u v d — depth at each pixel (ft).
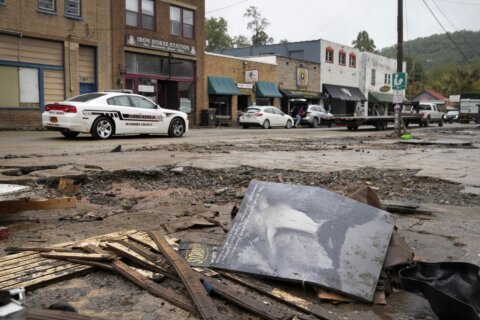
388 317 9.06
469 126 121.19
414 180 24.72
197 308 8.64
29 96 68.28
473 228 15.06
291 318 8.63
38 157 30.17
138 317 8.52
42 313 6.59
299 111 104.94
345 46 150.00
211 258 10.97
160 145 42.22
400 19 68.23
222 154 35.60
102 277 10.30
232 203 18.66
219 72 103.30
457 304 8.25
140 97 50.70
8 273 10.16
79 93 74.54
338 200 12.05
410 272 9.84
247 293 9.64
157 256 11.00
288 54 144.25
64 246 11.98
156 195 20.20
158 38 86.84
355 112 155.63
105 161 28.45
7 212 14.61
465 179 24.73
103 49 77.30
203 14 96.84
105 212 16.96
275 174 25.93
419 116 105.50
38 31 67.92
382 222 11.80
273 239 10.93
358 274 10.06
